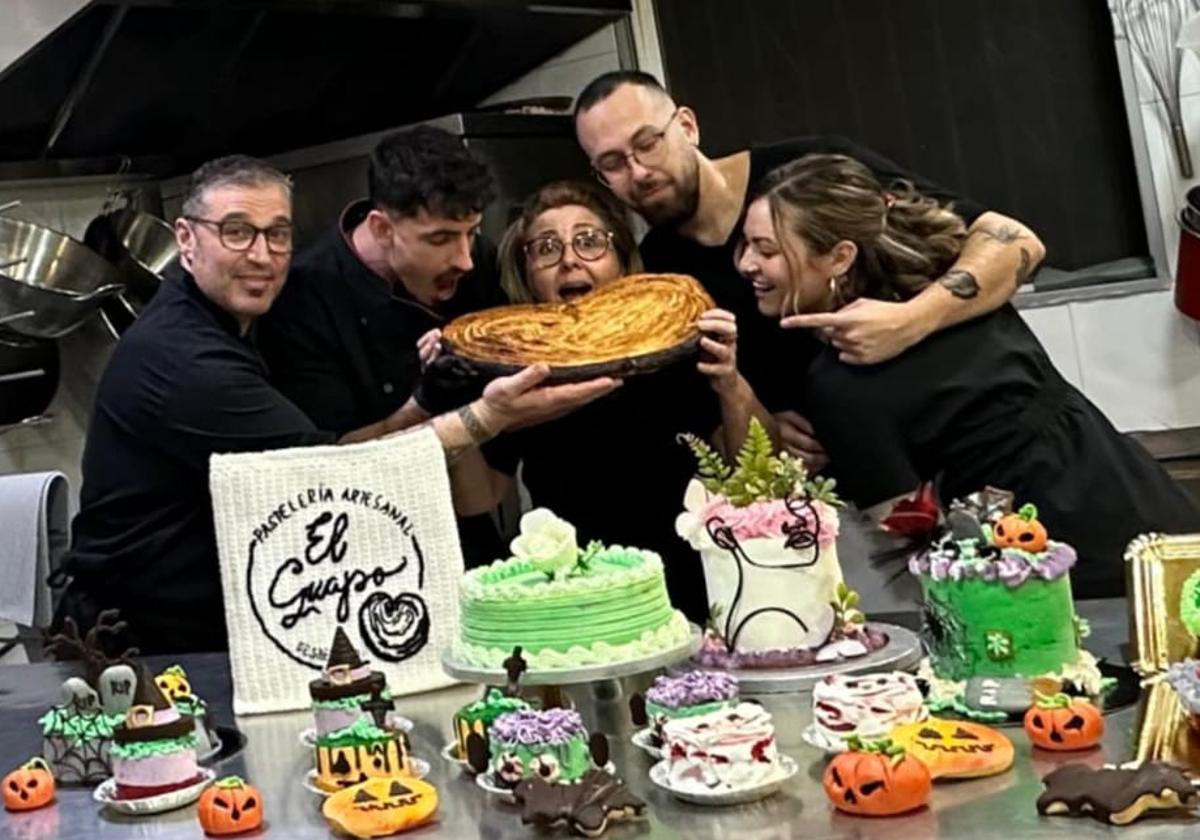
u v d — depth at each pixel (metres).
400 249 2.46
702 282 2.55
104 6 3.13
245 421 2.23
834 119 3.81
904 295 2.13
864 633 1.75
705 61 3.90
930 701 1.53
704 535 1.73
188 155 3.81
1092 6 3.54
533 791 1.35
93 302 3.27
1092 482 2.03
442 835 1.37
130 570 2.37
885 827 1.26
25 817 1.56
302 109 3.87
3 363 3.33
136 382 2.29
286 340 2.56
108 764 1.63
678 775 1.37
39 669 2.36
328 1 3.35
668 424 2.51
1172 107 3.38
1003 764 1.35
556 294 2.43
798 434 2.38
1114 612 1.86
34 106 3.39
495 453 2.54
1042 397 2.07
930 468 2.04
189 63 3.45
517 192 3.60
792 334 2.48
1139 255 3.58
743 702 1.50
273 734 1.76
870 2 3.73
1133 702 1.49
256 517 1.88
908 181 2.44
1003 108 3.65
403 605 1.88
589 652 1.60
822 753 1.46
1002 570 1.50
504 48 3.93
